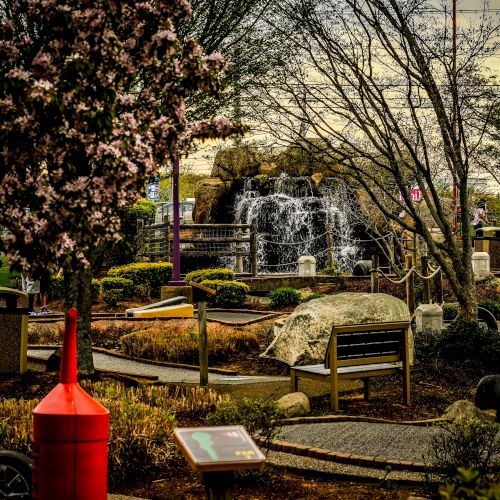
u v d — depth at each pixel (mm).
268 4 14172
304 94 14852
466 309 14945
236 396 10992
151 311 19250
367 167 24531
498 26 15125
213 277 25281
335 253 40156
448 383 12195
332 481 7020
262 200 40250
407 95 14781
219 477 3715
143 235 30500
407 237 32156
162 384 11242
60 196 5281
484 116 15773
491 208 39312
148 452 7238
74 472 4773
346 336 10273
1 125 5242
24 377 11086
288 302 24016
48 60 5316
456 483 6328
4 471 5590
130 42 5715
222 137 6289
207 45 12977
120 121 5797
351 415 10000
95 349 15242
